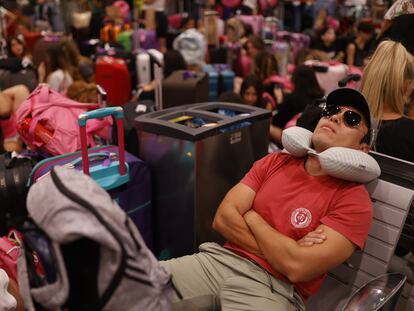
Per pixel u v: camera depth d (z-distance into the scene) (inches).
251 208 78.8
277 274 73.5
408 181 74.0
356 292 70.1
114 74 181.9
